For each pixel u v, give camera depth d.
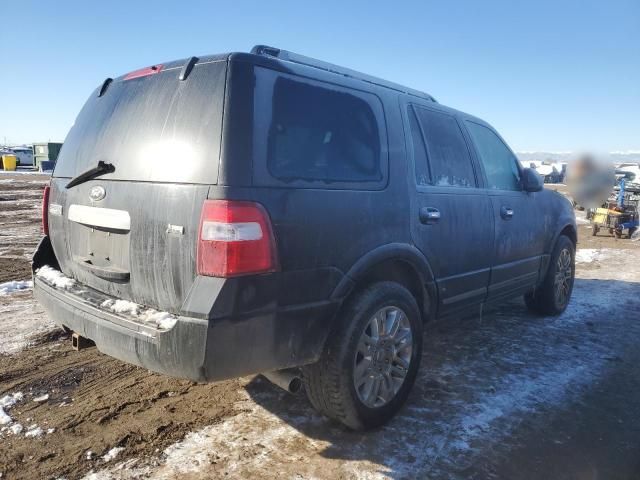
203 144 2.43
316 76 2.88
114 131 2.93
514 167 4.78
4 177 31.25
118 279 2.77
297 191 2.57
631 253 10.49
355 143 3.00
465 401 3.51
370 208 2.96
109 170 2.85
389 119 3.30
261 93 2.53
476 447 2.94
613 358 4.40
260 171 2.44
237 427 3.08
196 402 3.39
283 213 2.49
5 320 4.96
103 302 2.78
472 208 3.88
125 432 2.99
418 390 3.67
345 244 2.80
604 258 9.85
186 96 2.59
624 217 12.88
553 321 5.45
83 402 3.36
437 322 3.70
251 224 2.35
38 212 14.55
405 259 3.21
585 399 3.60
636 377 4.01
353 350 2.84
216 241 2.29
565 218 5.45
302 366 2.88
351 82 3.13
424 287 3.45
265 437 2.97
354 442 2.95
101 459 2.72
